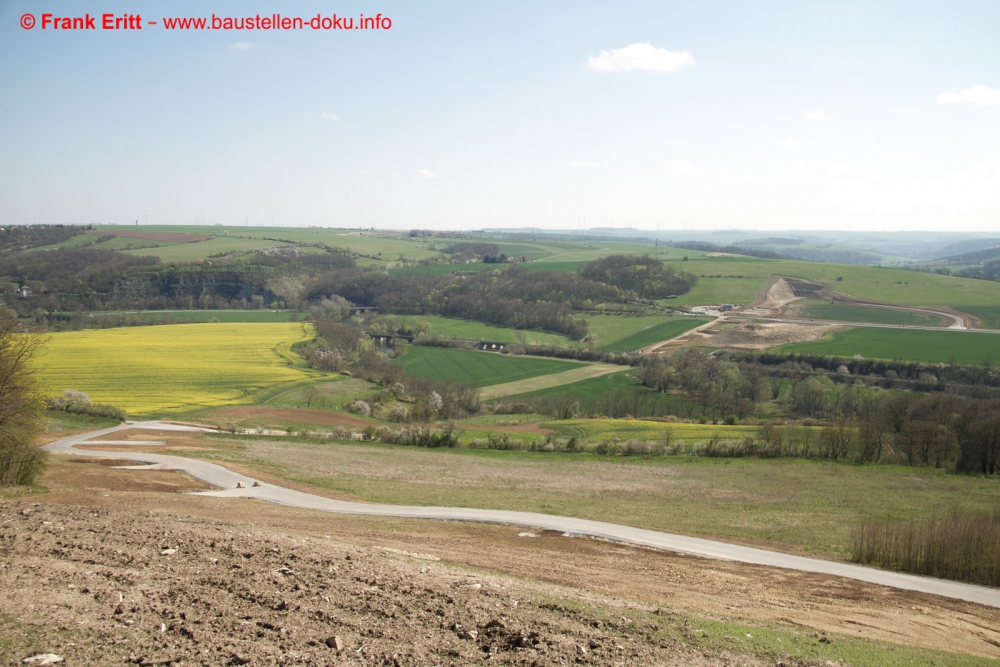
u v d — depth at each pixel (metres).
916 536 29.12
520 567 21.73
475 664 12.16
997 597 24.28
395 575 17.05
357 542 23.00
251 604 14.05
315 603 14.41
